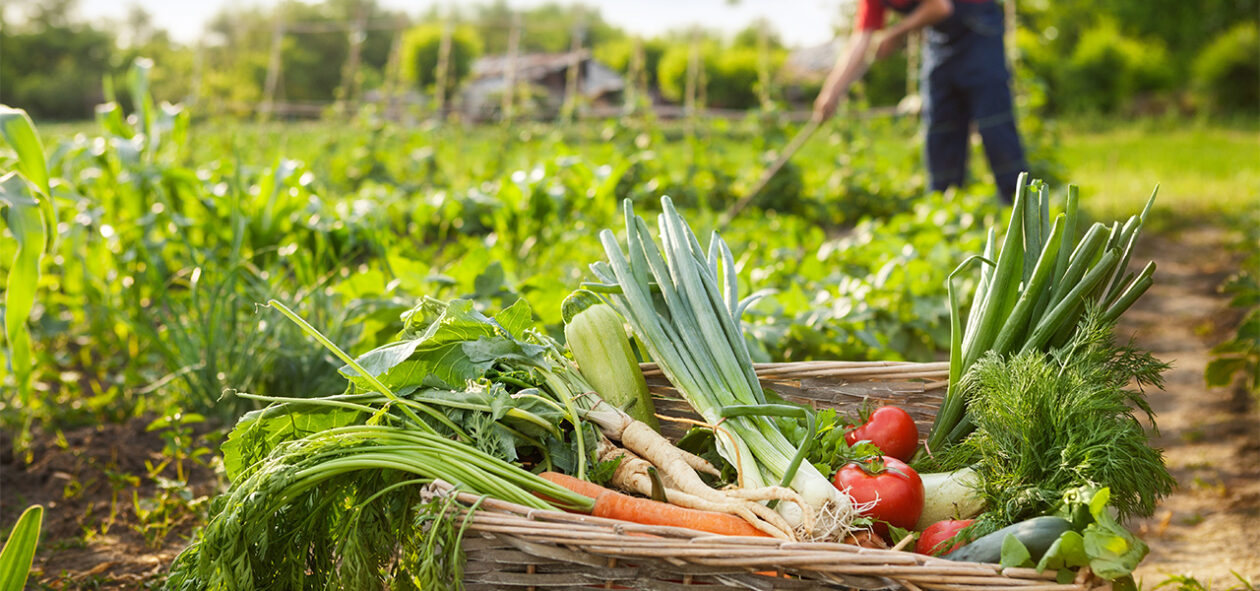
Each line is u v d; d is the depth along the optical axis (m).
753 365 2.31
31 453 3.44
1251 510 3.49
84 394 4.24
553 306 3.28
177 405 3.64
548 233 5.68
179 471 3.26
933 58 6.75
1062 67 27.86
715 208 8.78
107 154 4.60
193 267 4.09
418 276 3.72
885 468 1.96
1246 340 3.76
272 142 11.63
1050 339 2.10
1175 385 4.98
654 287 2.29
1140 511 1.85
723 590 1.63
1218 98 26.00
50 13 57.72
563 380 2.12
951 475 2.01
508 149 10.27
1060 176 8.83
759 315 3.79
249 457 2.01
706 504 1.89
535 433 1.99
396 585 1.96
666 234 2.31
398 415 1.99
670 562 1.62
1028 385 1.88
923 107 7.07
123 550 2.87
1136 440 1.81
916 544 1.93
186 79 23.91
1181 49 30.02
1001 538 1.64
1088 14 30.84
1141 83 27.86
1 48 53.69
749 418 2.04
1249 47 25.84
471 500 1.72
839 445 2.02
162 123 4.77
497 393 1.92
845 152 9.75
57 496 3.19
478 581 1.73
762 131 9.29
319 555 2.05
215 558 1.84
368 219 4.50
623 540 1.60
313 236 4.20
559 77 28.19
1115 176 11.86
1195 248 8.07
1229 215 9.02
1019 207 2.13
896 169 10.74
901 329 4.17
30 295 2.48
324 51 44.75
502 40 45.62
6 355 3.58
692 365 2.13
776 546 1.60
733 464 2.01
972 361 2.17
